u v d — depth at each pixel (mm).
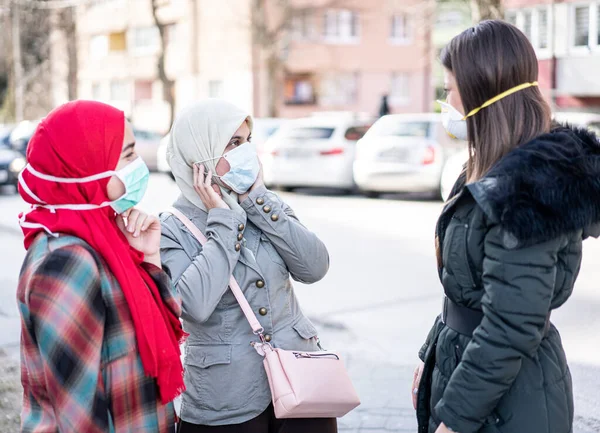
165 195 15172
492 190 1911
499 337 1909
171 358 2129
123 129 2102
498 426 2049
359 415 4297
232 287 2500
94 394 1947
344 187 14836
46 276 1930
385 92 35062
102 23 38875
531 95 2117
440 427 2051
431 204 13281
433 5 27344
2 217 13062
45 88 40125
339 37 33656
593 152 2018
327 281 7586
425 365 2287
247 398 2494
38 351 1991
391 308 6582
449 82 2234
